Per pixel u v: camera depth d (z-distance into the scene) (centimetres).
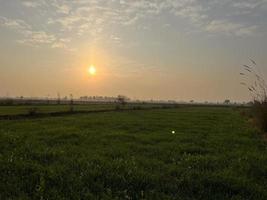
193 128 2495
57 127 2323
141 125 2647
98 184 812
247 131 2273
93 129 2228
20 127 2306
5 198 705
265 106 2183
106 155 1227
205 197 766
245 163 1105
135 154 1264
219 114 5400
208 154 1300
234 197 768
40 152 1209
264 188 846
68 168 961
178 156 1240
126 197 730
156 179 876
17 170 922
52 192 750
